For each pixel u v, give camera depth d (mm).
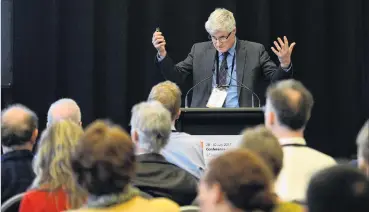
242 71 8102
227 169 2617
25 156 5289
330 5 10523
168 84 6016
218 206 2619
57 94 10086
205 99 8109
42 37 10055
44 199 4188
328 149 10469
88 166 3164
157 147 4770
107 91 10227
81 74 10086
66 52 10109
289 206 3553
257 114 6719
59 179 4191
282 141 4477
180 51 10375
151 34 10312
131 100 10383
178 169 4766
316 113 10477
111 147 3195
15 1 10008
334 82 10477
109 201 3176
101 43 10273
